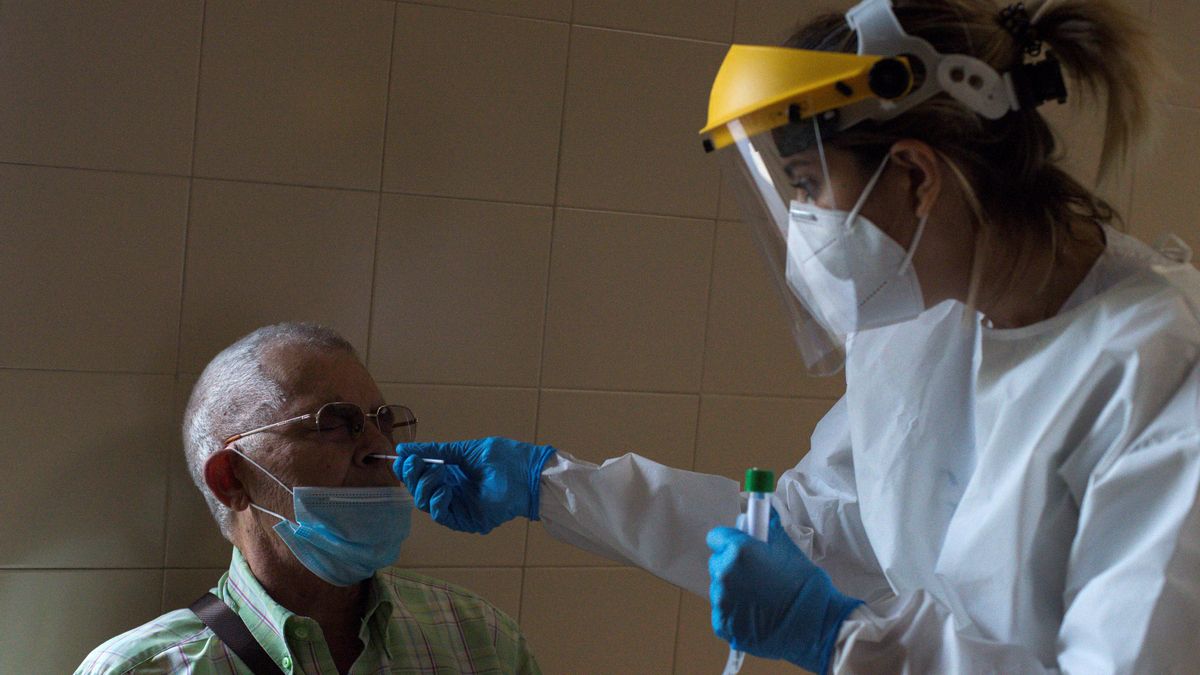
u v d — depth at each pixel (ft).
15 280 6.36
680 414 7.41
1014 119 3.68
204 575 6.73
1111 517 3.38
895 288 3.78
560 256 7.14
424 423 6.98
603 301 7.23
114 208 6.47
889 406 4.50
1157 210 7.96
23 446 6.43
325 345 5.35
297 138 6.70
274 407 5.13
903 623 3.60
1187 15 7.89
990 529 3.75
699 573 5.23
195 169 6.57
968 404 4.25
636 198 7.24
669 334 7.36
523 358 7.12
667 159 7.28
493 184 7.00
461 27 6.88
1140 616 3.14
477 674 5.61
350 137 6.77
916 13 3.66
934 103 3.56
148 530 6.63
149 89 6.48
